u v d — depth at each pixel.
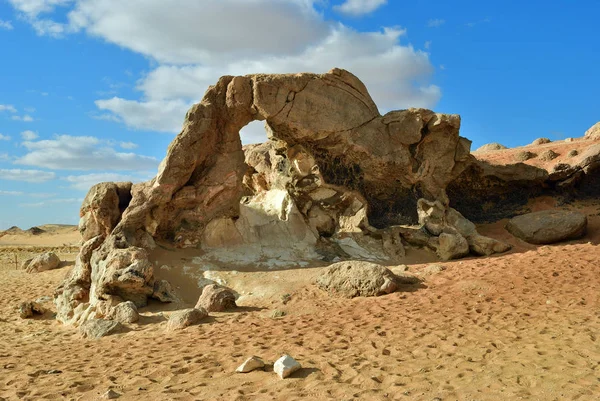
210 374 6.45
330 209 16.19
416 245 15.55
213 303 10.67
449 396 5.11
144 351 8.03
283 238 15.12
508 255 14.16
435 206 15.98
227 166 14.56
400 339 7.64
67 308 12.52
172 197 13.85
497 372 5.81
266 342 7.99
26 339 10.43
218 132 14.74
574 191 19.03
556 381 5.39
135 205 13.32
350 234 15.71
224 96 14.64
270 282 12.41
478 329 7.91
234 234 14.62
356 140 15.41
